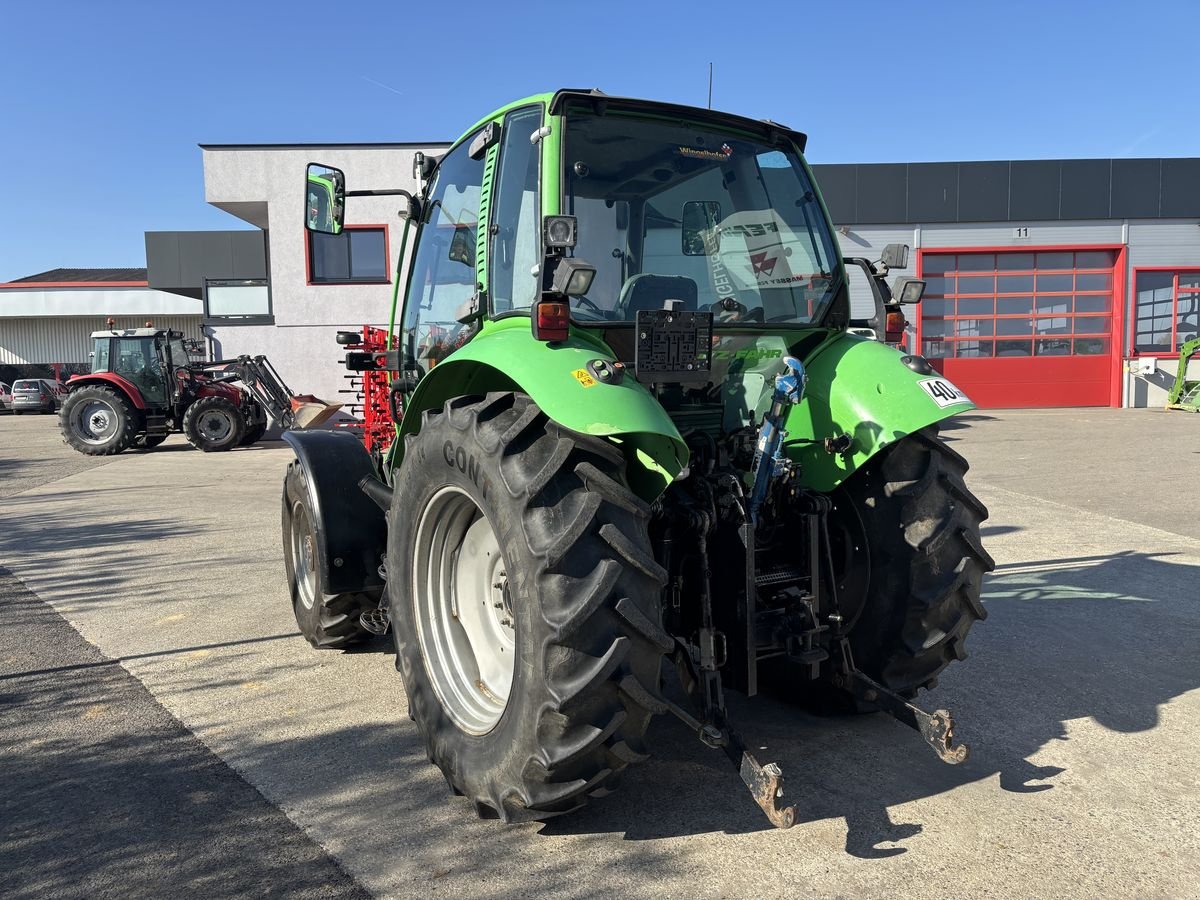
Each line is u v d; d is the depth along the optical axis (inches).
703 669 101.2
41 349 1578.5
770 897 87.8
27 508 345.4
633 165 112.9
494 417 97.6
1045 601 193.8
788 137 128.2
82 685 149.9
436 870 93.4
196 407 583.2
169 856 96.7
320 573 144.9
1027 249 698.2
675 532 110.0
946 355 714.2
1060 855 95.0
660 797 108.5
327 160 641.6
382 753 122.8
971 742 123.9
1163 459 417.7
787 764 117.6
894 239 701.3
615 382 91.7
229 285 673.0
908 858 94.6
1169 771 114.8
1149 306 706.2
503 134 116.3
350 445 155.2
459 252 133.1
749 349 120.5
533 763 88.4
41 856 96.9
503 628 108.3
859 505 119.5
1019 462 416.2
